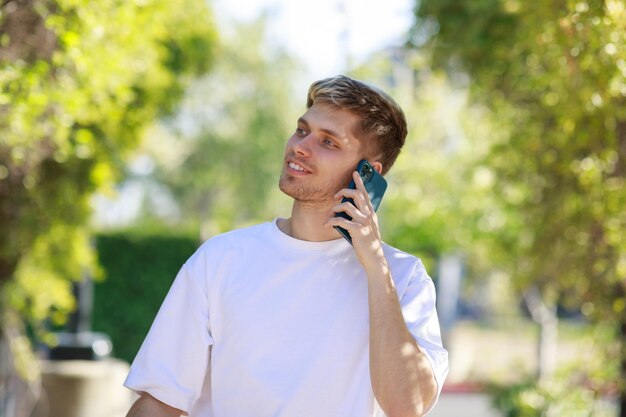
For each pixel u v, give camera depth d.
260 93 30.23
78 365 12.31
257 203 30.27
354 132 3.42
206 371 3.45
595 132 7.38
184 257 18.89
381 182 3.46
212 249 3.42
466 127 15.30
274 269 3.35
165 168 30.52
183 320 3.39
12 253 9.02
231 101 30.25
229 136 29.97
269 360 3.29
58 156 8.30
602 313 9.49
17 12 6.25
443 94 19.48
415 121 19.50
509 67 10.25
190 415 3.47
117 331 18.67
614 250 8.95
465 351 27.48
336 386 3.29
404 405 3.16
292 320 3.31
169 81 10.67
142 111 9.95
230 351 3.32
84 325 12.71
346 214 3.40
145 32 7.82
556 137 8.30
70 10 6.24
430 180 17.78
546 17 6.62
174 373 3.36
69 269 9.79
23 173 8.34
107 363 12.62
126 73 7.50
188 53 12.12
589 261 9.27
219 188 32.00
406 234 18.78
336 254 3.38
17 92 6.19
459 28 10.91
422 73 19.08
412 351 3.21
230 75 29.95
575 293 10.12
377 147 3.48
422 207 17.83
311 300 3.33
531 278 10.68
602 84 6.29
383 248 3.52
